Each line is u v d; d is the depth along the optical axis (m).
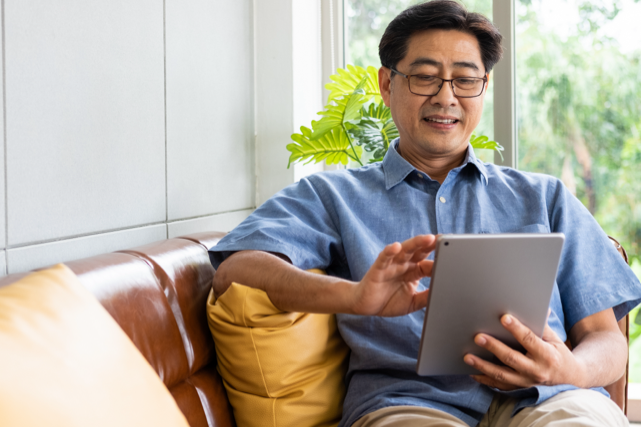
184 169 1.54
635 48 1.99
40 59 1.02
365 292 0.88
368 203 1.26
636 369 2.02
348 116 1.81
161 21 1.42
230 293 1.05
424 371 0.91
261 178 2.06
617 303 1.16
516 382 0.91
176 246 1.20
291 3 2.00
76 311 0.70
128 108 1.28
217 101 1.75
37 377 0.58
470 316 0.85
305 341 1.07
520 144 2.12
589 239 1.22
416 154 1.32
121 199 1.26
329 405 1.11
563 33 2.05
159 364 0.96
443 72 1.23
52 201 1.05
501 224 1.24
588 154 2.05
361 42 2.31
